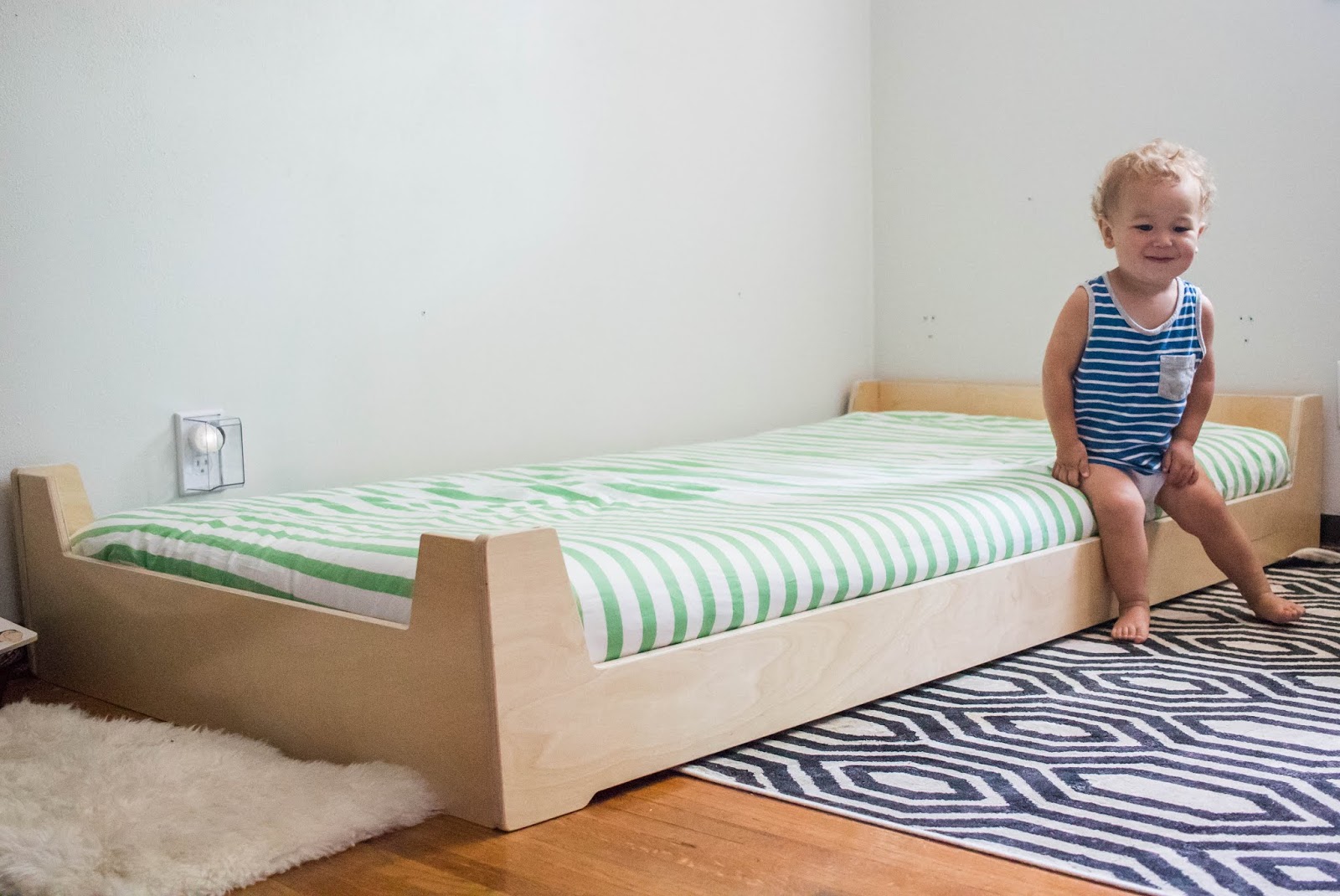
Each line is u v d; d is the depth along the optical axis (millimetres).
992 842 1219
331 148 2387
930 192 3479
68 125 2061
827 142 3467
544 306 2779
